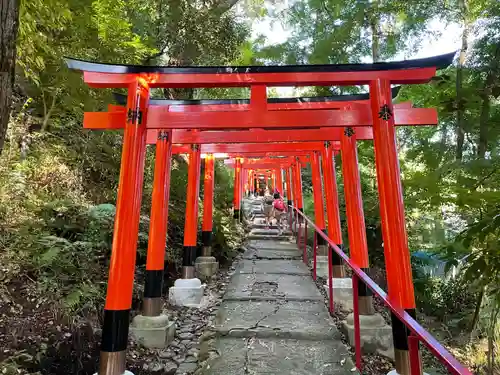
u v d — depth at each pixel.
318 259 6.76
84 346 2.96
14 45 1.77
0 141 1.70
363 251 4.15
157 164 4.32
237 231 9.29
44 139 4.93
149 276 3.94
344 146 4.53
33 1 3.13
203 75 3.28
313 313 4.40
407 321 2.03
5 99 1.71
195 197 5.60
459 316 6.91
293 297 4.97
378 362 3.48
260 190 23.58
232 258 7.51
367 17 8.80
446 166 5.06
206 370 3.10
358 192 4.36
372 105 3.23
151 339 3.58
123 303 2.81
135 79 3.25
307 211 11.23
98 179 5.67
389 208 2.99
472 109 5.64
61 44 4.83
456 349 5.97
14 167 4.14
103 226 4.26
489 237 3.81
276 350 3.46
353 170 4.41
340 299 4.85
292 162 11.02
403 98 8.65
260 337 3.73
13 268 3.18
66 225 4.09
